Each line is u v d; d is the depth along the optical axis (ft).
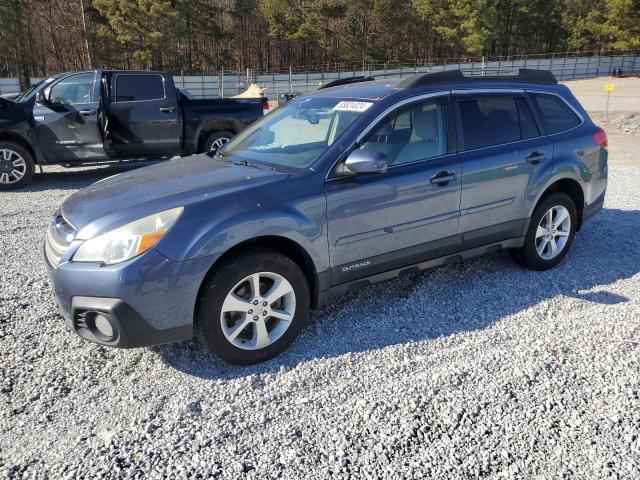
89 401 9.86
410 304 13.62
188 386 10.27
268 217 10.59
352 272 12.09
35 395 10.02
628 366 10.52
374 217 12.03
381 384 10.18
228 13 210.79
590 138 16.02
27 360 11.14
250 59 229.45
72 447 8.61
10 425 9.20
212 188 10.94
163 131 30.50
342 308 13.47
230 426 9.06
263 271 10.66
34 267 16.38
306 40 208.85
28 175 28.48
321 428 8.98
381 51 208.23
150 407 9.63
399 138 12.64
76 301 9.87
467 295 14.08
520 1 204.03
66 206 11.55
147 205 10.37
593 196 16.35
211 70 196.75
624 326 12.12
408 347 11.51
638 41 188.75
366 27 212.02
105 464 8.20
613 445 8.43
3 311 13.15
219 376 10.60
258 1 212.43
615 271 15.62
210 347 10.44
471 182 13.41
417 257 13.04
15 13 145.07
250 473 8.00
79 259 9.95
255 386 10.21
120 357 11.31
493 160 13.76
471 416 9.18
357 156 11.27
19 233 20.17
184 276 9.87
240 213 10.37
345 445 8.55
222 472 8.02
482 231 13.99
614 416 9.07
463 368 10.63
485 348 11.40
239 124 32.71
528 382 10.10
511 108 14.70
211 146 32.40
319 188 11.33
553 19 213.87
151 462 8.23
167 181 11.80
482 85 14.28
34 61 167.73
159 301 9.80
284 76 157.79
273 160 12.56
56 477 7.95
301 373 10.60
